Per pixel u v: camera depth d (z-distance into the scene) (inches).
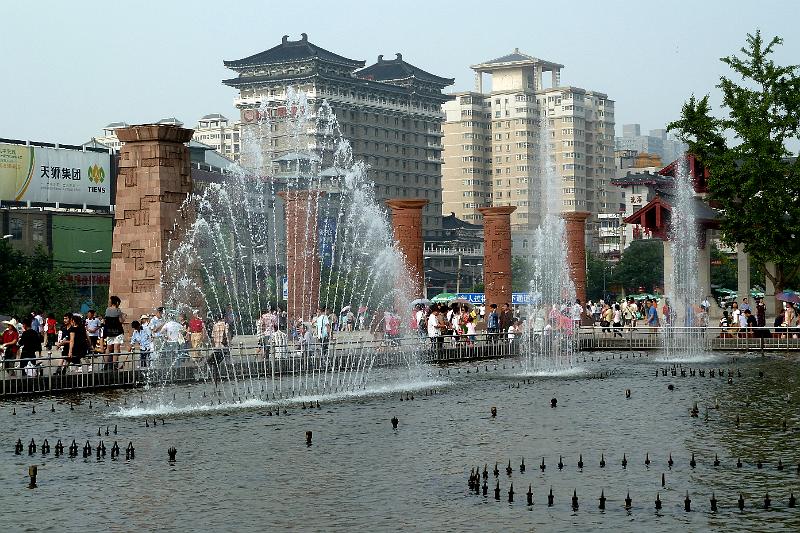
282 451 1167.6
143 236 2201.0
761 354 2461.9
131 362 1877.5
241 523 860.0
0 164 4862.2
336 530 834.2
